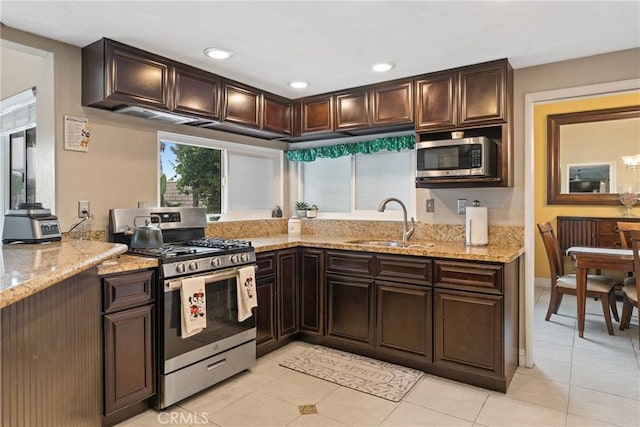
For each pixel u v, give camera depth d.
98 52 2.48
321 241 3.44
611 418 2.26
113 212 2.72
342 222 4.01
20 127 3.34
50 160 2.52
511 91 2.97
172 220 3.05
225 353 2.68
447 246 3.06
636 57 2.63
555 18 2.21
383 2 2.04
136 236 2.56
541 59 2.82
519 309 3.00
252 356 2.90
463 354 2.67
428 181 3.08
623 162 4.93
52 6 2.05
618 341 3.51
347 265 3.18
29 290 1.13
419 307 2.84
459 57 2.79
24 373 1.20
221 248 2.76
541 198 5.48
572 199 5.23
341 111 3.56
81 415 1.67
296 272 3.44
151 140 3.05
